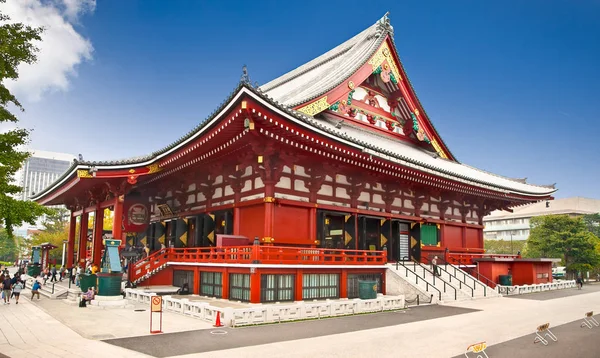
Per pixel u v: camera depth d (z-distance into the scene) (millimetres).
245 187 29125
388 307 23922
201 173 32688
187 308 21031
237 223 28797
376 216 33562
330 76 37281
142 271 29578
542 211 120688
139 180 32781
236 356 13016
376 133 39844
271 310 19266
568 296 33938
